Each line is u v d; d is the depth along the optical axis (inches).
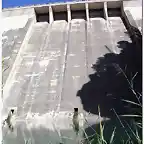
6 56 772.0
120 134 420.2
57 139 476.4
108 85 615.5
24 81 679.7
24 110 556.1
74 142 450.0
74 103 563.2
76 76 669.3
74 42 861.8
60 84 644.7
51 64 743.7
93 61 732.0
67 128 485.1
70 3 1071.6
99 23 1010.7
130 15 984.3
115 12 1088.2
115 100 555.5
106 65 705.6
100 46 817.5
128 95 565.6
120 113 502.9
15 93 631.2
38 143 488.7
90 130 443.8
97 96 578.6
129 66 687.1
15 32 949.2
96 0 1070.4
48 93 614.9
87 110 531.8
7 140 491.2
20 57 794.8
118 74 655.8
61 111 536.7
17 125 507.8
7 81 667.4
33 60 778.2
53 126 500.7
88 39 875.4
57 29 992.2
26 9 1087.0
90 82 635.5
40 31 986.7
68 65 725.9
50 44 867.4
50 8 1074.7
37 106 567.2
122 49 785.6
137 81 614.2
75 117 468.1
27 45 876.0
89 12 1098.7
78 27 992.2
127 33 898.7
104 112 514.9
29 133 501.4
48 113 534.0
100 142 260.1
